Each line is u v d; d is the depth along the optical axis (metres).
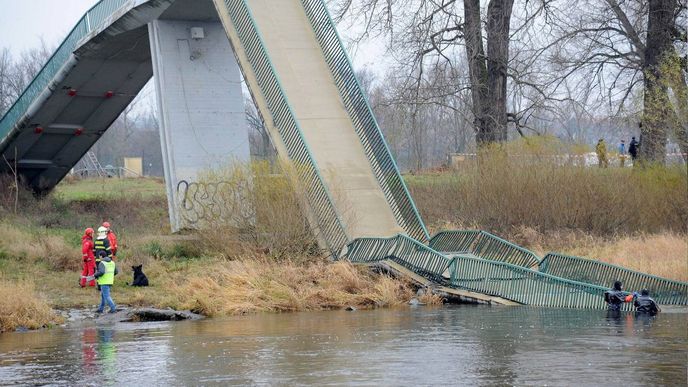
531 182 67.88
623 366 27.70
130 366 29.52
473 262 49.50
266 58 59.91
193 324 41.12
